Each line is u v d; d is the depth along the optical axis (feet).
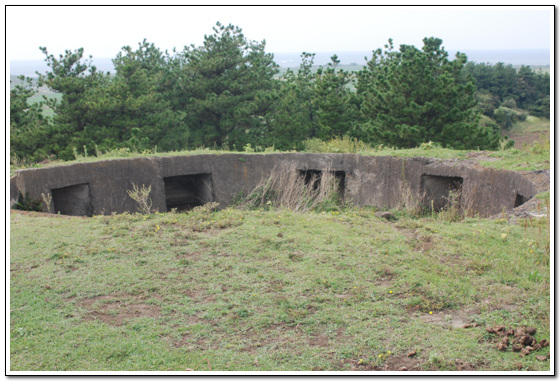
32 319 14.38
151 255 19.22
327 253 18.70
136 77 72.18
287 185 40.04
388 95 55.57
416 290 15.40
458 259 17.84
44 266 18.17
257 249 19.45
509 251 18.52
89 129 65.98
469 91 55.42
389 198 38.06
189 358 12.39
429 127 55.47
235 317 14.25
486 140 54.08
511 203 28.53
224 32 78.59
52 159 61.82
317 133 75.97
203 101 75.05
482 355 11.91
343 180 42.57
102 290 16.22
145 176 39.34
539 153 32.55
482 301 14.53
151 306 15.20
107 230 22.00
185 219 23.66
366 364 11.87
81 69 70.08
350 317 14.02
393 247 19.19
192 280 16.88
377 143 56.59
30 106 66.95
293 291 15.70
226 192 42.01
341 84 72.23
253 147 74.59
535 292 14.80
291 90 74.54
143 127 68.95
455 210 31.94
